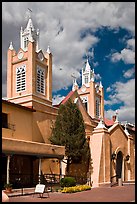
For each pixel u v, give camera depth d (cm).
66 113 3294
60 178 2919
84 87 5359
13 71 3759
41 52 3812
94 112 5178
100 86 5550
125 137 4128
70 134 3228
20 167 2952
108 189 2766
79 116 3322
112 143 3728
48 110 3650
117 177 3747
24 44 3944
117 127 3922
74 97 4297
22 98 3550
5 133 2877
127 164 4059
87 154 3288
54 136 3275
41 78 3741
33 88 3541
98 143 3441
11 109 3025
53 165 3403
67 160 3244
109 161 3516
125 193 2322
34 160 3173
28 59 3638
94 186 3209
